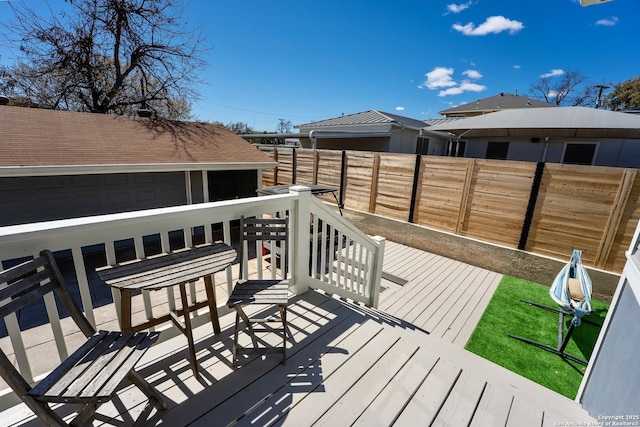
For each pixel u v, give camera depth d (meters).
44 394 1.04
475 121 6.45
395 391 1.70
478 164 5.21
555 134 7.17
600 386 1.87
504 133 7.89
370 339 2.16
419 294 4.33
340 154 7.43
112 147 5.41
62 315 3.29
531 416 1.61
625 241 4.03
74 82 10.16
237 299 1.83
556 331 3.53
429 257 5.81
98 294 3.83
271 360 1.89
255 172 7.69
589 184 4.20
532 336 3.42
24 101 10.48
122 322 1.58
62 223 1.38
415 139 12.79
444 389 1.74
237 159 6.41
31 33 8.96
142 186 6.11
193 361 1.67
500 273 5.14
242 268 2.24
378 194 6.81
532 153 9.92
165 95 11.56
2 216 4.72
